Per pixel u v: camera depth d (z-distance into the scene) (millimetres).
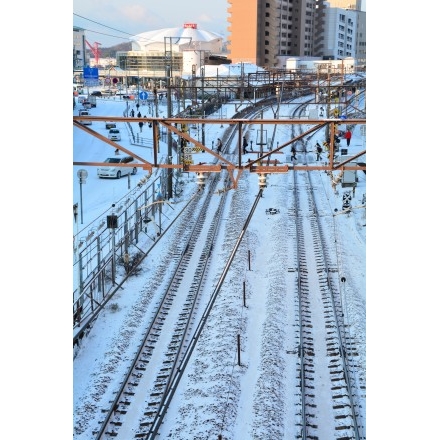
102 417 11867
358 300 17281
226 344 14469
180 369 13547
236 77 51531
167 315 16609
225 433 11211
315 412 12062
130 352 14445
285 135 47938
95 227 23578
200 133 46875
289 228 24641
